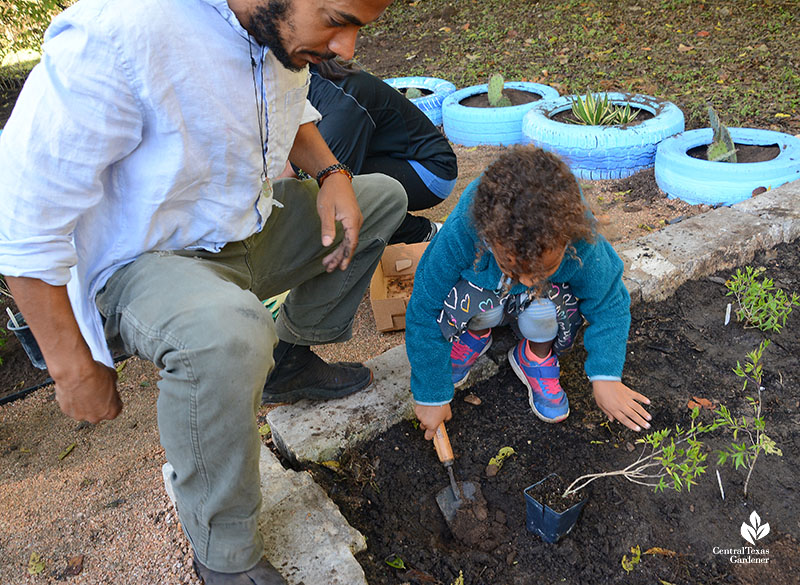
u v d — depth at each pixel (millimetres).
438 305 1939
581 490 1923
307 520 1798
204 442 1360
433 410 1998
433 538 1895
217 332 1297
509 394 2299
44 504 2148
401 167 3105
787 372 2283
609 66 6191
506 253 1562
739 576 1697
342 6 1227
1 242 1262
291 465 2111
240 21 1373
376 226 2025
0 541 2016
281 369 2080
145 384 2754
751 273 2775
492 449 2109
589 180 4176
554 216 1491
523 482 1991
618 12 7676
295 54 1359
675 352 2410
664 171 3795
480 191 1610
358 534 1771
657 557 1757
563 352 2258
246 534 1515
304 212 1928
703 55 6141
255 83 1465
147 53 1278
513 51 6980
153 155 1405
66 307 1348
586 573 1738
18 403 2738
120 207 1471
